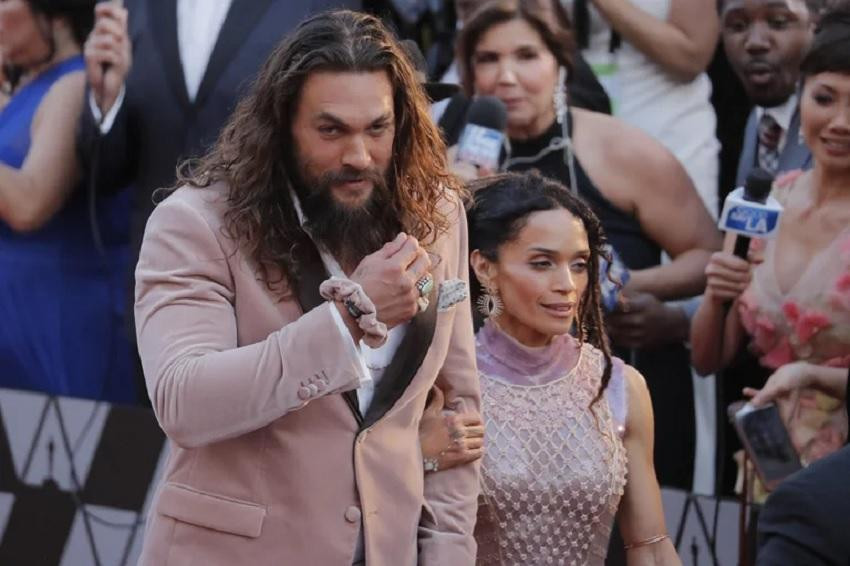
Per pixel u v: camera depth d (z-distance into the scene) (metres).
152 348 5.21
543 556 6.44
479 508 6.43
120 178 9.71
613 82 9.54
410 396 5.50
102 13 9.55
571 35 9.38
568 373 6.63
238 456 5.30
